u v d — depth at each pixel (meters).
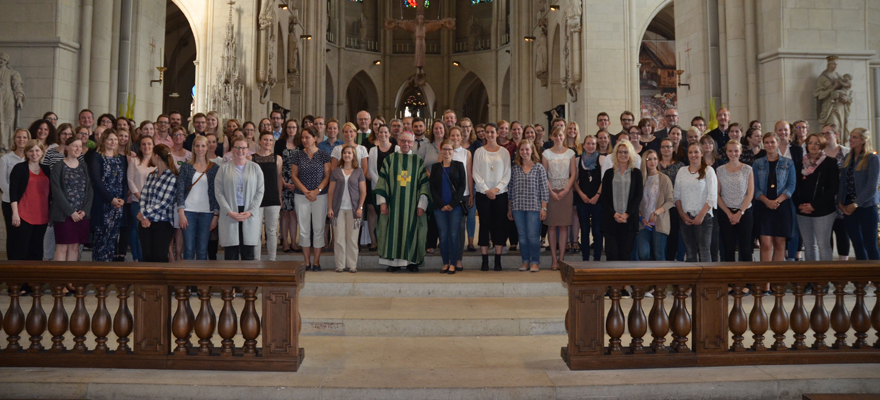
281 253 8.20
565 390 4.02
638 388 4.04
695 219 6.58
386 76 37.72
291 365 4.30
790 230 6.82
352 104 40.19
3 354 4.38
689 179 6.69
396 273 7.53
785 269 4.42
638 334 4.41
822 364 4.51
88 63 11.17
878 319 4.57
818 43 10.41
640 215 6.90
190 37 28.75
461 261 7.71
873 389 4.19
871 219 6.77
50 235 7.16
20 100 10.28
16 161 6.84
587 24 17.23
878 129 12.65
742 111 10.95
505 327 5.60
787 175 6.81
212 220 7.14
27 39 10.38
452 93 37.78
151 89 13.53
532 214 7.50
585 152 7.69
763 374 4.26
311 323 5.57
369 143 8.55
